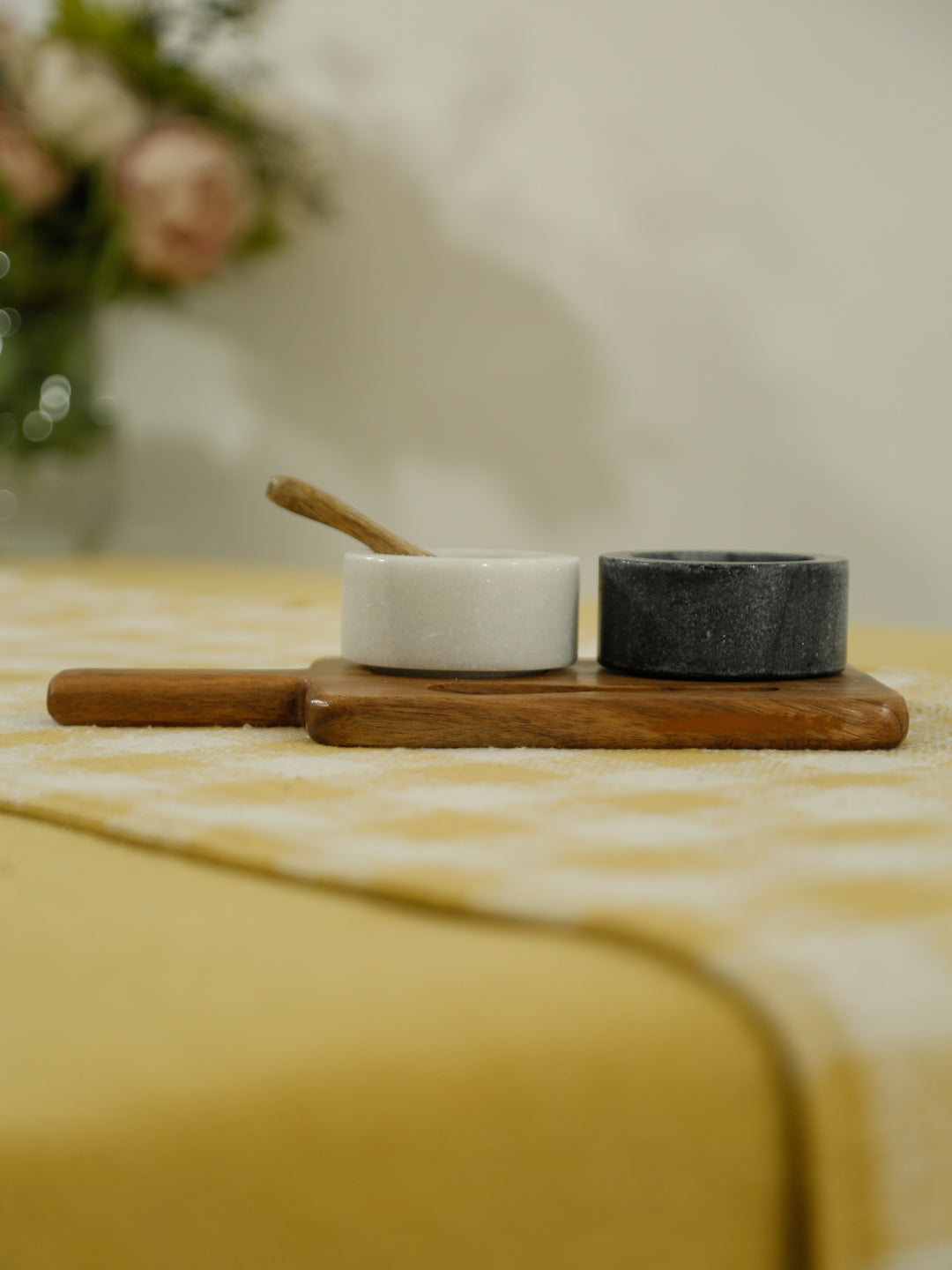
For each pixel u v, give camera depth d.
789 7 1.73
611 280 1.85
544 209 1.86
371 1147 0.41
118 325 2.04
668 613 0.73
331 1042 0.43
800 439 1.80
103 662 0.85
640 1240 0.42
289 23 1.91
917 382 1.74
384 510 1.97
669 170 1.80
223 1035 0.44
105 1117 0.41
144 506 2.06
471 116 1.88
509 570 0.72
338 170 1.93
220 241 1.60
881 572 1.78
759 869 0.54
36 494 1.62
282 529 2.00
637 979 0.47
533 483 1.91
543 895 0.52
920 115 1.70
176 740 0.70
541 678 0.73
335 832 0.57
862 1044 0.44
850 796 0.62
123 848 0.57
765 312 1.79
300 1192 0.41
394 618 0.73
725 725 0.69
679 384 1.84
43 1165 0.40
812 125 1.74
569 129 1.84
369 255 1.93
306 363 1.98
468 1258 0.42
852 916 0.51
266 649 0.91
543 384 1.89
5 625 1.00
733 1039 0.44
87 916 0.53
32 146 1.52
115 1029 0.45
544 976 0.47
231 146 1.66
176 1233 0.40
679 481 1.85
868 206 1.73
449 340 1.92
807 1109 0.42
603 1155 0.42
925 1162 0.45
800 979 0.45
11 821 0.60
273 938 0.51
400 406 1.95
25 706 0.75
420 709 0.69
